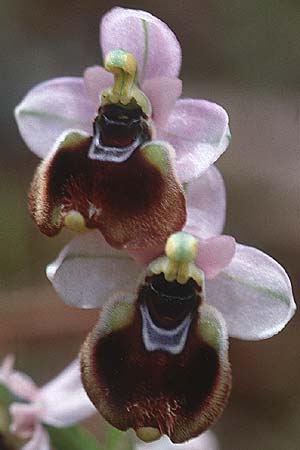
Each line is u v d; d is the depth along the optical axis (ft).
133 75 0.52
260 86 1.31
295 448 0.89
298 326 0.93
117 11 0.52
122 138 0.52
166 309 0.52
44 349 0.87
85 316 0.87
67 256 0.51
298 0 1.33
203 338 0.51
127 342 0.51
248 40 1.33
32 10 1.25
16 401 0.60
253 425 0.90
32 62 1.22
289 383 0.91
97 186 0.51
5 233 0.96
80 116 0.53
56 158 0.51
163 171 0.51
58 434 0.59
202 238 0.52
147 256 0.52
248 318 0.52
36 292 0.89
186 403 0.51
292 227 1.02
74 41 1.26
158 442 0.67
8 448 0.60
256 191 1.06
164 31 0.52
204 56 1.33
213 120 0.51
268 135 1.15
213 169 0.52
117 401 0.51
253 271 0.52
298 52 1.32
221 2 1.34
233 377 0.92
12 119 1.14
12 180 1.08
